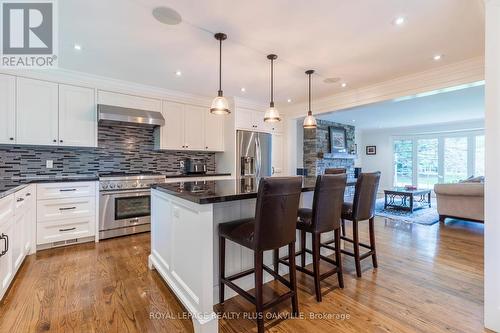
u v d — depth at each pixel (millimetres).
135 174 3742
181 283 1924
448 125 7664
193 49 2670
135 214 3693
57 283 2236
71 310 1848
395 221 4676
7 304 1911
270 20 2135
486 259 1674
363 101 4012
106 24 2189
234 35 2381
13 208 2242
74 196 3221
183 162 4738
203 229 1636
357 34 2363
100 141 3867
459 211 4398
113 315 1802
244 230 1771
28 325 1678
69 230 3201
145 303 1953
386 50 2695
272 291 2195
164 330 1664
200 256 1654
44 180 3029
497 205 1624
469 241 3502
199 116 4613
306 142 7082
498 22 1588
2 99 2963
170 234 2131
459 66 2994
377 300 2031
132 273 2447
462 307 1928
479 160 7172
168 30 2287
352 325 1729
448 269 2592
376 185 2625
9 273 2123
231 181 2920
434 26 2221
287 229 1762
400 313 1858
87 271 2482
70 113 3385
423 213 5371
